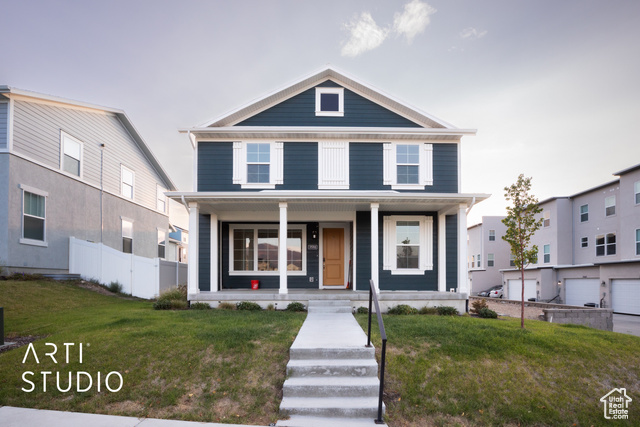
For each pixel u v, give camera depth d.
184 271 17.44
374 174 12.74
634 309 19.53
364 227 12.67
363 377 5.73
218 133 12.51
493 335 7.38
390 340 7.03
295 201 11.11
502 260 37.59
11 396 5.10
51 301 10.91
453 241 12.92
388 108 13.14
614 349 7.14
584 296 23.80
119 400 5.10
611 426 5.25
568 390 5.84
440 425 5.04
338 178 12.67
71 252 15.28
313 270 13.53
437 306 11.06
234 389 5.38
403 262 12.79
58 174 14.71
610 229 24.12
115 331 7.18
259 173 12.64
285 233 10.96
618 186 23.56
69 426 4.45
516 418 5.27
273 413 4.98
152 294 14.55
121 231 19.33
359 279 12.52
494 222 37.94
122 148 19.48
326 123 13.04
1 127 12.45
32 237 13.40
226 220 13.35
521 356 6.58
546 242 29.14
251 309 10.49
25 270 13.02
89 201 16.69
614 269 20.70
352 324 8.24
